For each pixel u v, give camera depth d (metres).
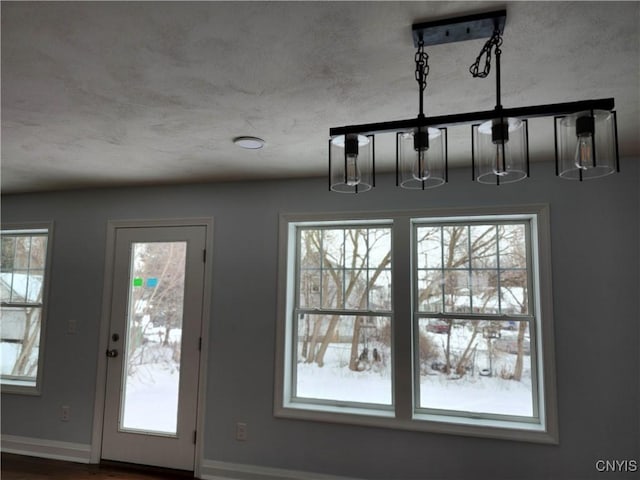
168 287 3.78
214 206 3.74
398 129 1.35
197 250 3.74
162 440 3.60
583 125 1.17
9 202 4.25
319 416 3.27
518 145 1.25
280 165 3.24
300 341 3.54
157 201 3.88
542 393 2.94
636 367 2.78
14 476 3.42
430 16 1.47
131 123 2.44
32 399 3.93
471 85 1.95
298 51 1.70
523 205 3.06
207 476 3.43
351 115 2.30
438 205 3.24
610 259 2.89
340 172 1.42
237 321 3.56
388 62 1.77
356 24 1.52
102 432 3.74
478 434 2.97
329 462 3.24
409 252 3.27
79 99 2.14
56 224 4.09
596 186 2.96
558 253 2.97
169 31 1.57
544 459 2.86
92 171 3.45
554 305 2.94
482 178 1.32
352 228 3.55
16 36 1.61
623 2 1.39
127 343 3.80
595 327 2.87
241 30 1.56
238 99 2.13
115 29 1.56
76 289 3.96
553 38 1.58
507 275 3.20
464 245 3.30
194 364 3.62
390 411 3.27
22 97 2.11
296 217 3.54
